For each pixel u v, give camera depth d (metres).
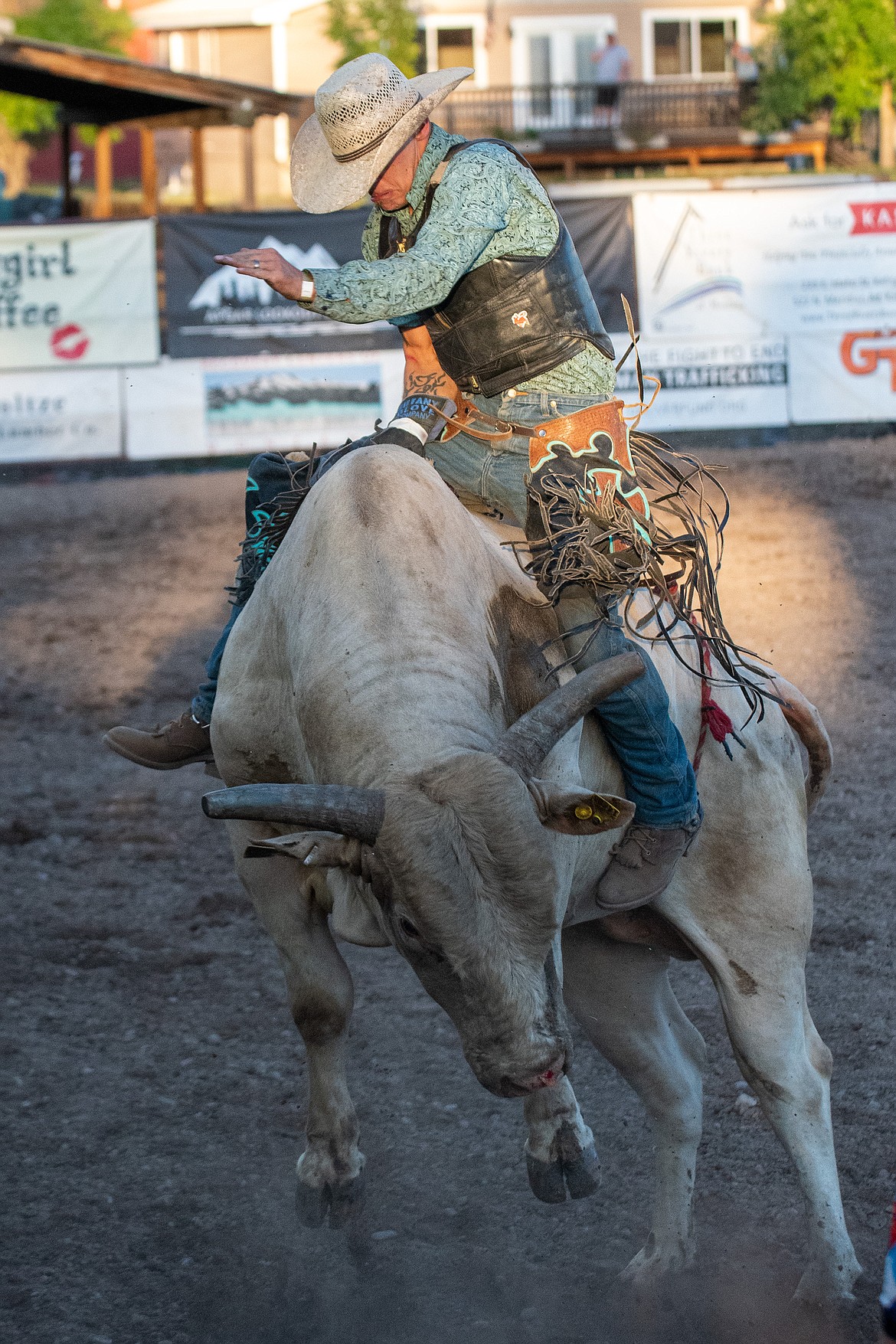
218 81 56.44
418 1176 13.91
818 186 43.56
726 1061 16.02
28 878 22.03
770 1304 11.70
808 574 35.00
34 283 43.78
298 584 10.38
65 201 61.00
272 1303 11.90
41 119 89.56
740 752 11.83
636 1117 15.05
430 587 9.96
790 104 80.88
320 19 99.81
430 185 10.23
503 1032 8.63
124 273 43.88
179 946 19.62
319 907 11.44
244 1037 16.98
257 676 10.91
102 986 18.33
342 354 44.19
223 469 49.03
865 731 26.56
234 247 43.84
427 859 8.59
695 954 12.16
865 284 43.88
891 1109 14.67
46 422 44.25
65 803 25.31
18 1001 17.80
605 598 10.62
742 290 43.81
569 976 12.39
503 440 10.70
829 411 44.34
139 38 100.12
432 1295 12.01
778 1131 11.72
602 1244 12.80
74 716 29.86
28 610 36.22
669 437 44.19
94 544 41.25
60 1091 15.61
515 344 10.45
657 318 43.84
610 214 43.38
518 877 8.69
